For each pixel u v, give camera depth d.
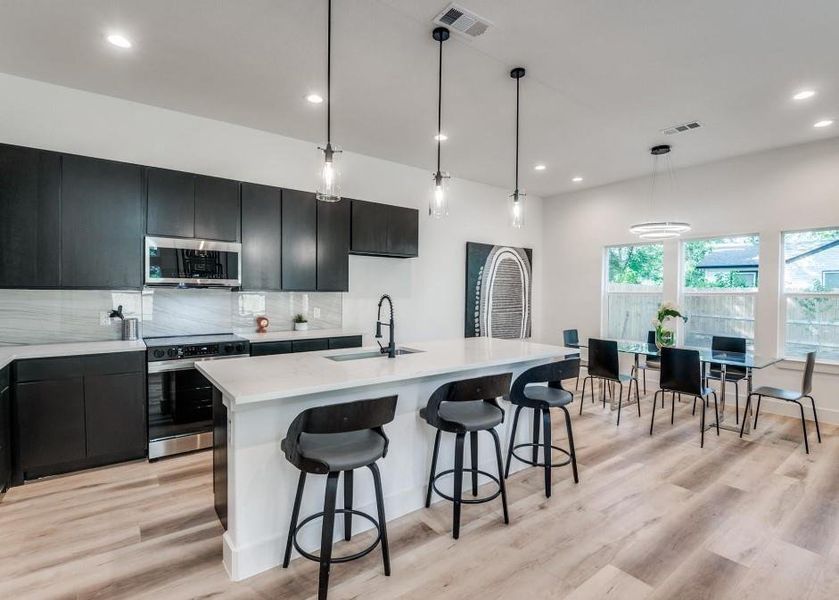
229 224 3.78
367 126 4.09
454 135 4.30
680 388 4.01
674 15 2.42
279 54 2.87
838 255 4.42
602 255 6.34
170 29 2.60
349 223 4.56
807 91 3.33
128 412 3.21
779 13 2.39
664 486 3.00
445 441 2.85
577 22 2.49
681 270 5.59
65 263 3.11
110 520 2.50
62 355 2.97
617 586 2.00
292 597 1.92
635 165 5.30
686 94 3.39
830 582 2.04
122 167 3.31
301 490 2.09
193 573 2.06
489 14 2.43
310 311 4.67
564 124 4.00
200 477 3.06
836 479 3.11
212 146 3.99
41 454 2.92
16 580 1.99
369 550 2.01
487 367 2.96
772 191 4.73
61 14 2.45
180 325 3.96
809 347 4.61
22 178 2.97
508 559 2.19
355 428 1.92
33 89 3.27
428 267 5.66
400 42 2.72
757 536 2.40
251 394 1.87
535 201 7.00
